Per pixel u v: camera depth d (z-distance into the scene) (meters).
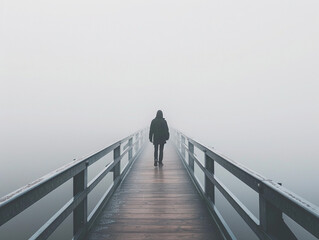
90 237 2.82
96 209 3.30
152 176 6.10
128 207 3.86
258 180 1.63
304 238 8.55
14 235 10.43
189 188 4.99
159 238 2.81
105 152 3.64
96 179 3.11
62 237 9.46
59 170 1.93
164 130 7.20
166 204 4.00
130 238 2.81
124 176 6.03
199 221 3.30
